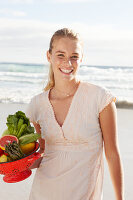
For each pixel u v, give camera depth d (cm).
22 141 171
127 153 544
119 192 183
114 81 1759
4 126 612
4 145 167
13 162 163
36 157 170
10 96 1266
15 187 405
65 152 187
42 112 203
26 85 1583
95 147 186
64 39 186
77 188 182
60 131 188
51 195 189
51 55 201
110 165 185
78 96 189
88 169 183
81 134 184
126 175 449
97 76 1945
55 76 198
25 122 181
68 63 185
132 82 1719
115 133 184
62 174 186
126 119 834
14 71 2364
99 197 189
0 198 369
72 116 187
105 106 181
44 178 193
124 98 1247
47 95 203
